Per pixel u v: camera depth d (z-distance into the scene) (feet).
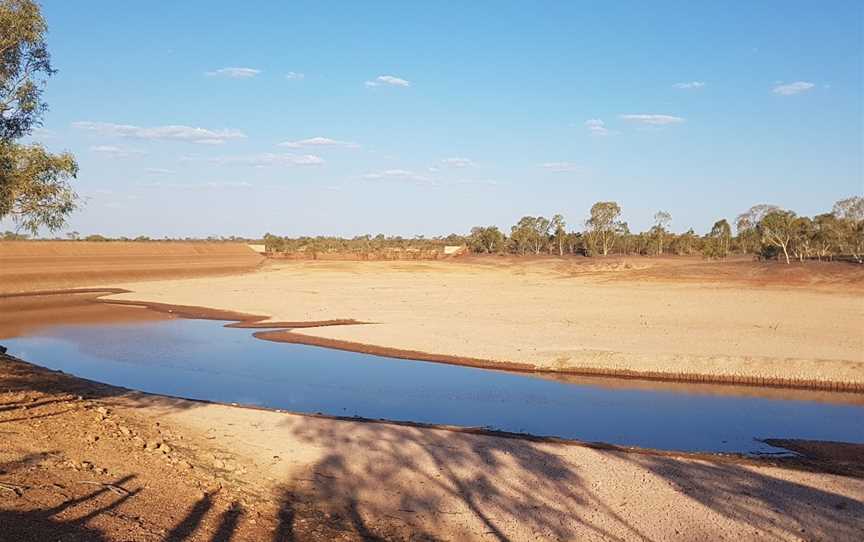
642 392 82.28
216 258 377.71
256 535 34.35
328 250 432.66
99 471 38.73
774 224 267.39
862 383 83.61
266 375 91.97
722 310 151.53
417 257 404.77
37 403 56.75
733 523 39.96
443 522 39.93
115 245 362.33
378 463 50.80
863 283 194.29
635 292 200.85
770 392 82.48
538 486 46.11
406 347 110.63
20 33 48.19
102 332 133.69
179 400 71.77
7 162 46.42
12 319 155.02
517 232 455.63
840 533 38.55
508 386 85.46
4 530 26.66
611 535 38.29
